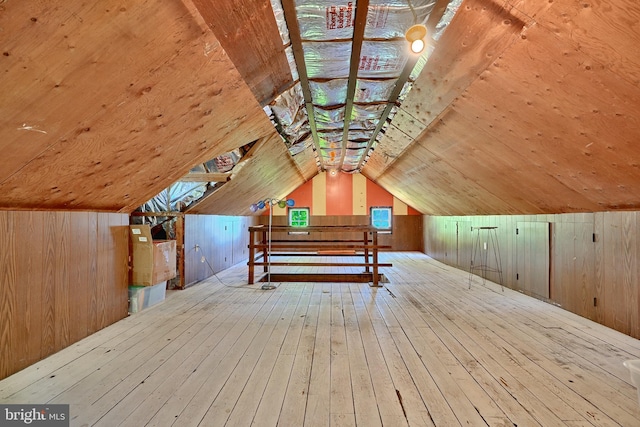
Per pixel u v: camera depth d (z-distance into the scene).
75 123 1.77
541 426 1.67
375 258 4.99
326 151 6.41
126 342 2.76
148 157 2.57
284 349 2.62
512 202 4.23
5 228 2.15
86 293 2.89
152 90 1.88
